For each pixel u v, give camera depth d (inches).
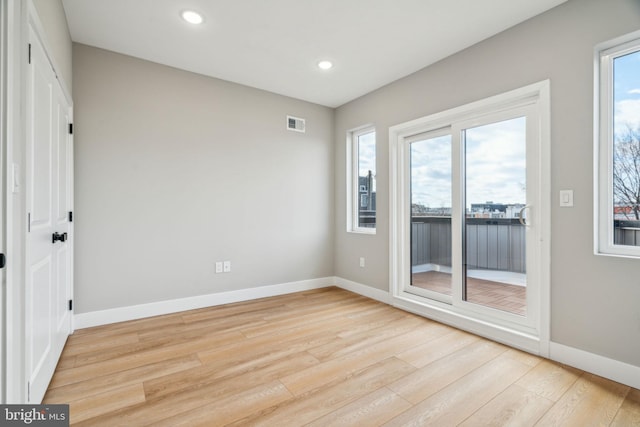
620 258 75.0
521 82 93.8
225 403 66.6
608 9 76.7
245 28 99.0
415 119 127.8
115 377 76.7
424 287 129.5
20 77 49.4
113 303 113.7
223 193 137.6
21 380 50.3
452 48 109.9
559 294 85.4
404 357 88.0
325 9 89.7
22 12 50.1
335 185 174.9
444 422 60.8
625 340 74.1
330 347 94.4
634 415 62.7
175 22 95.8
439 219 123.9
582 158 81.1
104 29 99.4
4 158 44.2
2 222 44.2
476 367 82.4
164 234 123.6
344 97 158.1
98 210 110.7
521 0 84.2
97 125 110.3
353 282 161.0
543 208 88.4
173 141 125.4
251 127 145.3
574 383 74.5
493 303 104.3
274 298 147.8
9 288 45.3
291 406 65.7
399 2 86.4
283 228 155.9
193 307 130.3
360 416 62.5
